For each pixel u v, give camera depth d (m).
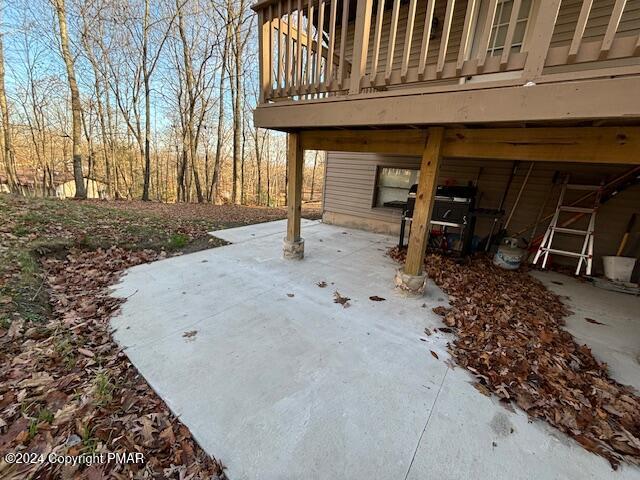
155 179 20.66
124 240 4.26
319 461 1.37
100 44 11.70
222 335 2.30
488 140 2.46
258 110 3.34
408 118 2.38
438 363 2.08
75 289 2.88
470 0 1.98
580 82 1.73
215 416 1.58
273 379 1.87
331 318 2.64
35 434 1.39
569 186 3.97
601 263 4.09
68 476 1.24
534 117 1.90
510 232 4.76
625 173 3.54
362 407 1.68
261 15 3.10
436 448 1.45
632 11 3.38
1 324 2.07
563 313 2.89
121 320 2.44
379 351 2.19
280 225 6.37
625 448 1.46
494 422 1.60
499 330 2.46
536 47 1.83
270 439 1.47
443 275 3.71
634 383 1.93
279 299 2.95
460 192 4.34
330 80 2.73
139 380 1.81
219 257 4.12
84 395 1.63
